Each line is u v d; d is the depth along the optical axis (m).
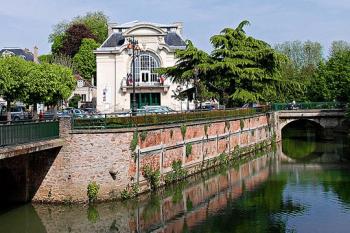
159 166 31.02
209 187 32.59
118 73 58.59
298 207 27.53
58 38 92.44
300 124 90.00
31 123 23.78
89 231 22.59
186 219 24.92
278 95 59.84
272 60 52.06
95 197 26.52
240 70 48.31
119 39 61.12
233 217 25.41
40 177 26.80
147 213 25.58
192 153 36.19
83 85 77.69
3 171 26.70
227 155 43.53
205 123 38.59
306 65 89.19
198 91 49.12
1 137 21.30
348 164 43.25
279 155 49.31
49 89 44.56
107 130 26.88
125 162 27.33
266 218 25.28
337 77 69.75
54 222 23.72
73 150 26.62
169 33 62.03
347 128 64.06
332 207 27.53
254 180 35.50
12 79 40.53
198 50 48.38
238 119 46.88
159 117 31.25
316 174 38.25
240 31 52.31
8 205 26.53
